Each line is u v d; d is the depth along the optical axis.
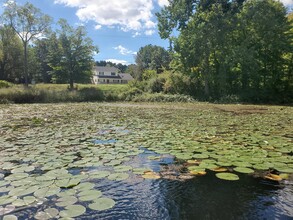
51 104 17.91
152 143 4.94
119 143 4.95
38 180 2.93
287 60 19.81
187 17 21.86
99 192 2.65
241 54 19.33
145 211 2.42
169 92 23.89
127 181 3.08
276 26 19.58
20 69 36.50
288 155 4.09
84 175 3.15
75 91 22.78
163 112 11.63
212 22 20.42
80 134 5.91
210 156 4.02
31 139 5.31
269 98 19.53
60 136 5.66
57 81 27.86
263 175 3.29
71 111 12.08
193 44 20.78
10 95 19.33
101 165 3.57
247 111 12.20
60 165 3.53
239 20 20.16
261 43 20.33
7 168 3.38
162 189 2.89
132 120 8.55
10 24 28.72
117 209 2.44
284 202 2.61
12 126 7.14
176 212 2.40
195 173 3.33
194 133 6.02
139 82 26.34
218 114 10.68
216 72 22.14
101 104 18.00
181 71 22.45
